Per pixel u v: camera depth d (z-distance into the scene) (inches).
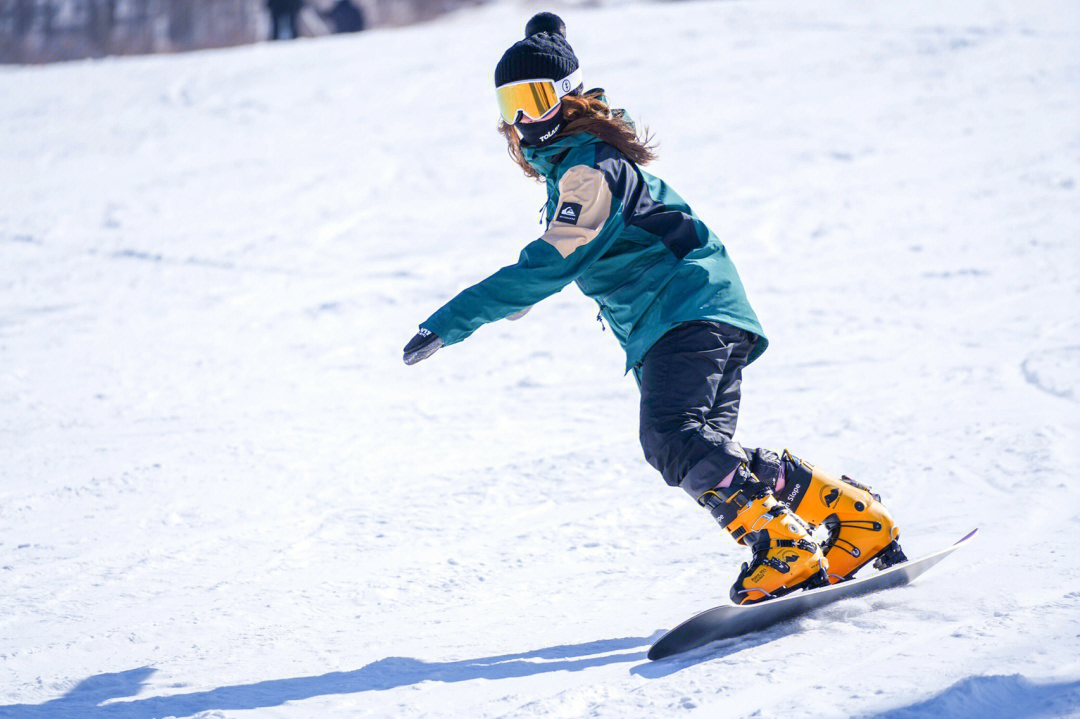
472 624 429.1
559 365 995.3
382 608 459.2
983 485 555.8
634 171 389.7
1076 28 2586.1
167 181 2059.5
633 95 2361.0
